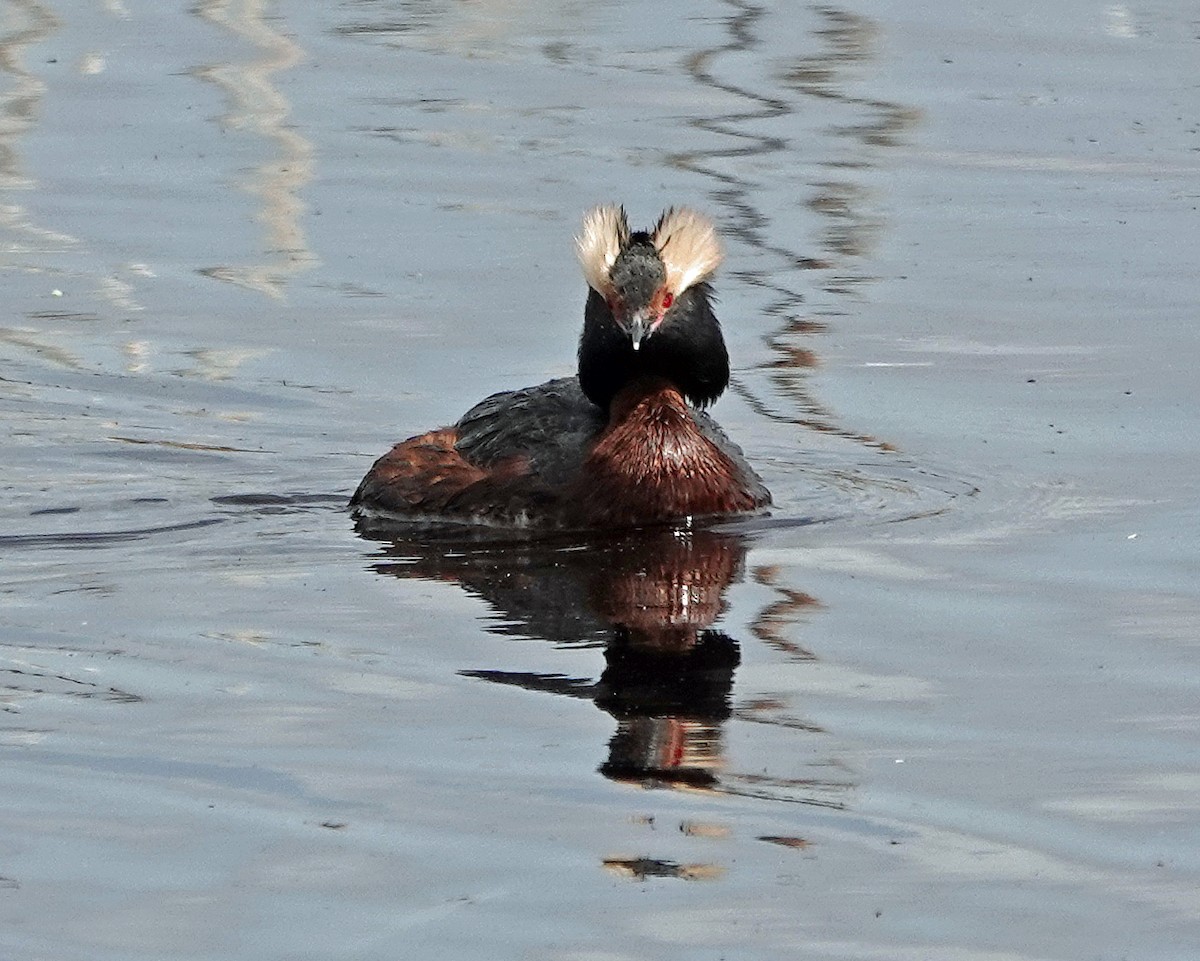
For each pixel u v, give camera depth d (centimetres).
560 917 862
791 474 1579
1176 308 1934
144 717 1073
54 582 1327
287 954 831
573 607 1278
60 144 2467
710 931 852
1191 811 961
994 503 1490
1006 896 883
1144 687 1118
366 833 938
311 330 1930
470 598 1295
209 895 880
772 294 1995
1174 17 3061
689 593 1304
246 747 1037
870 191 2311
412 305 1984
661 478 1482
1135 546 1371
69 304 1995
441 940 844
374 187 2330
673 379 1550
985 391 1739
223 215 2245
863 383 1773
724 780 1001
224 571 1356
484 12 3152
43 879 892
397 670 1152
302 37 2969
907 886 888
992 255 2102
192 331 1930
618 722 1070
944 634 1212
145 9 3109
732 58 2852
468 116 2595
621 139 2503
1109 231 2172
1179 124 2555
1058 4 3153
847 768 1015
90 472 1609
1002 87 2716
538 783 997
